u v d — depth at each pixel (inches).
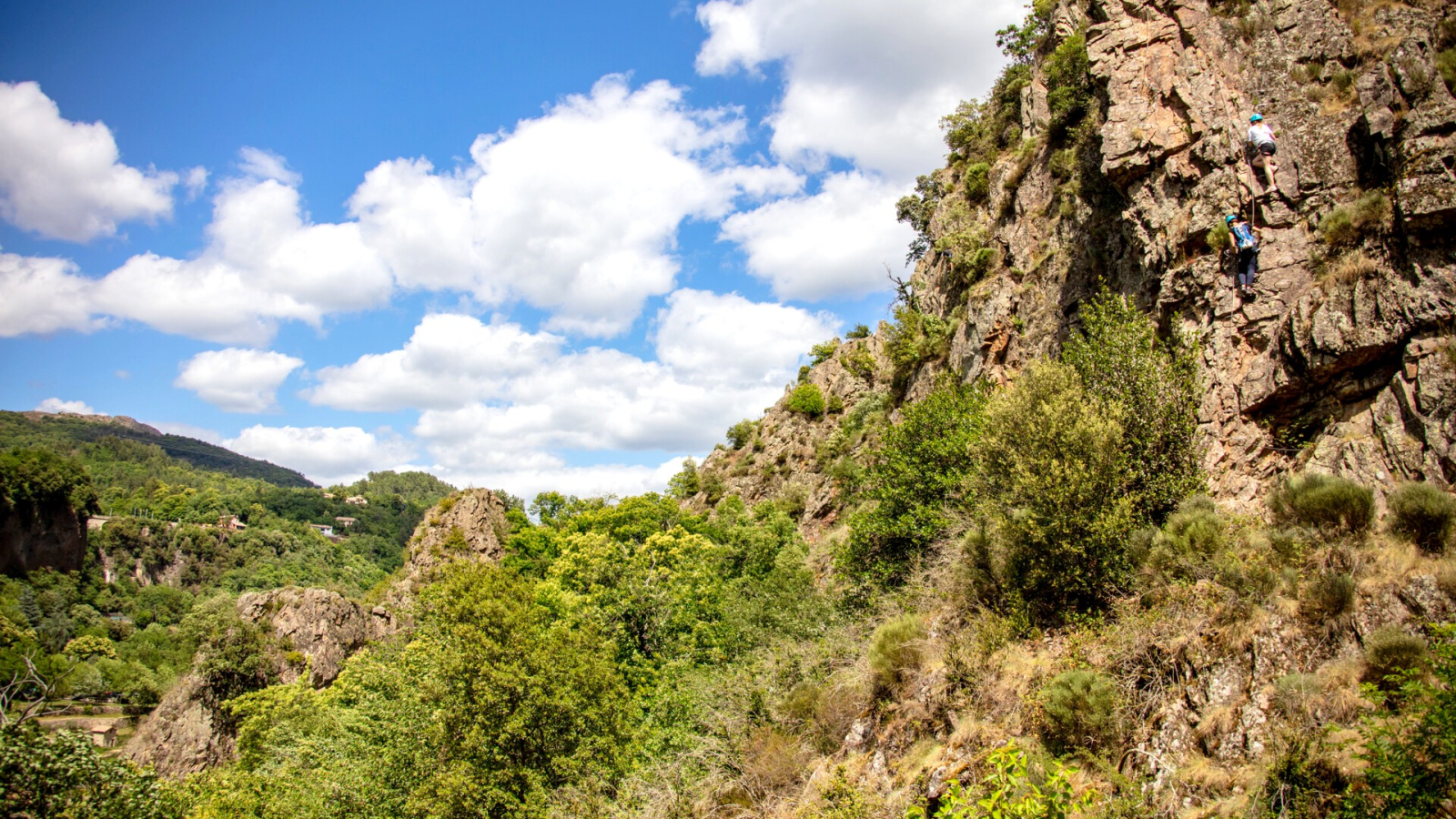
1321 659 339.3
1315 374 468.1
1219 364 520.4
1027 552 517.7
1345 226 476.1
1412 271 430.6
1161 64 639.1
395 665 1024.9
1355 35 541.3
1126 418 519.2
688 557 1295.5
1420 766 249.0
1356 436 432.1
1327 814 284.7
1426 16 506.3
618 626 1114.1
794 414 2351.1
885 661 539.8
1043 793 352.8
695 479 2694.4
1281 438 479.8
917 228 1870.1
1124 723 380.5
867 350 2212.1
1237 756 331.9
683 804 590.6
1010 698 443.2
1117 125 636.7
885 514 807.1
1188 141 594.2
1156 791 343.9
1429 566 337.7
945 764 430.3
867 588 782.5
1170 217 590.9
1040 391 542.0
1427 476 383.2
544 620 1179.3
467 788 700.0
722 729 677.9
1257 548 406.9
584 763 746.2
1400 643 305.7
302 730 1212.5
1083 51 946.1
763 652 808.3
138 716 2087.8
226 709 1731.1
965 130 1488.7
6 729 441.7
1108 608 464.8
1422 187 427.2
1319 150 517.3
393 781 810.8
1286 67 561.0
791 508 1733.5
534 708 761.6
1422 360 407.8
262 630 1967.3
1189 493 484.7
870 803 444.5
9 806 434.9
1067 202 877.2
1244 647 365.1
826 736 568.4
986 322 954.1
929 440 802.8
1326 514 388.2
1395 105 474.3
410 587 2295.8
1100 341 573.6
